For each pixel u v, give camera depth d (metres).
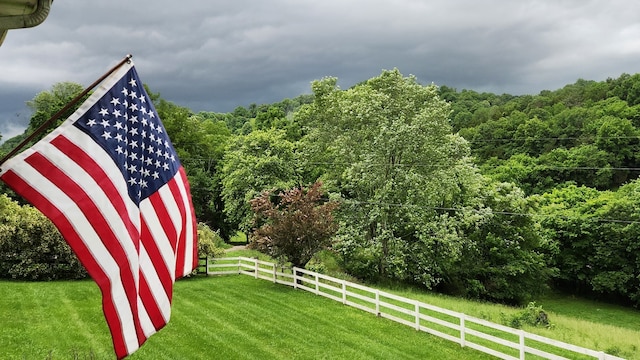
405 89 33.22
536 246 35.94
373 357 14.94
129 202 6.26
